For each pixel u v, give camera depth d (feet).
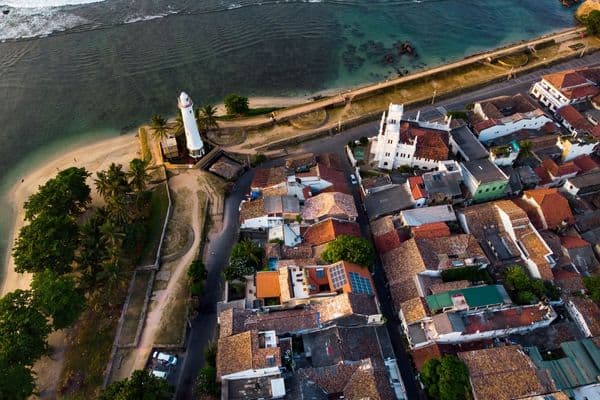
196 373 288.51
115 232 323.98
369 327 296.92
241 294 318.86
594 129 426.51
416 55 574.15
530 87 512.22
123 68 546.67
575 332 296.71
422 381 273.54
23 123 482.28
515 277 306.14
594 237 348.59
